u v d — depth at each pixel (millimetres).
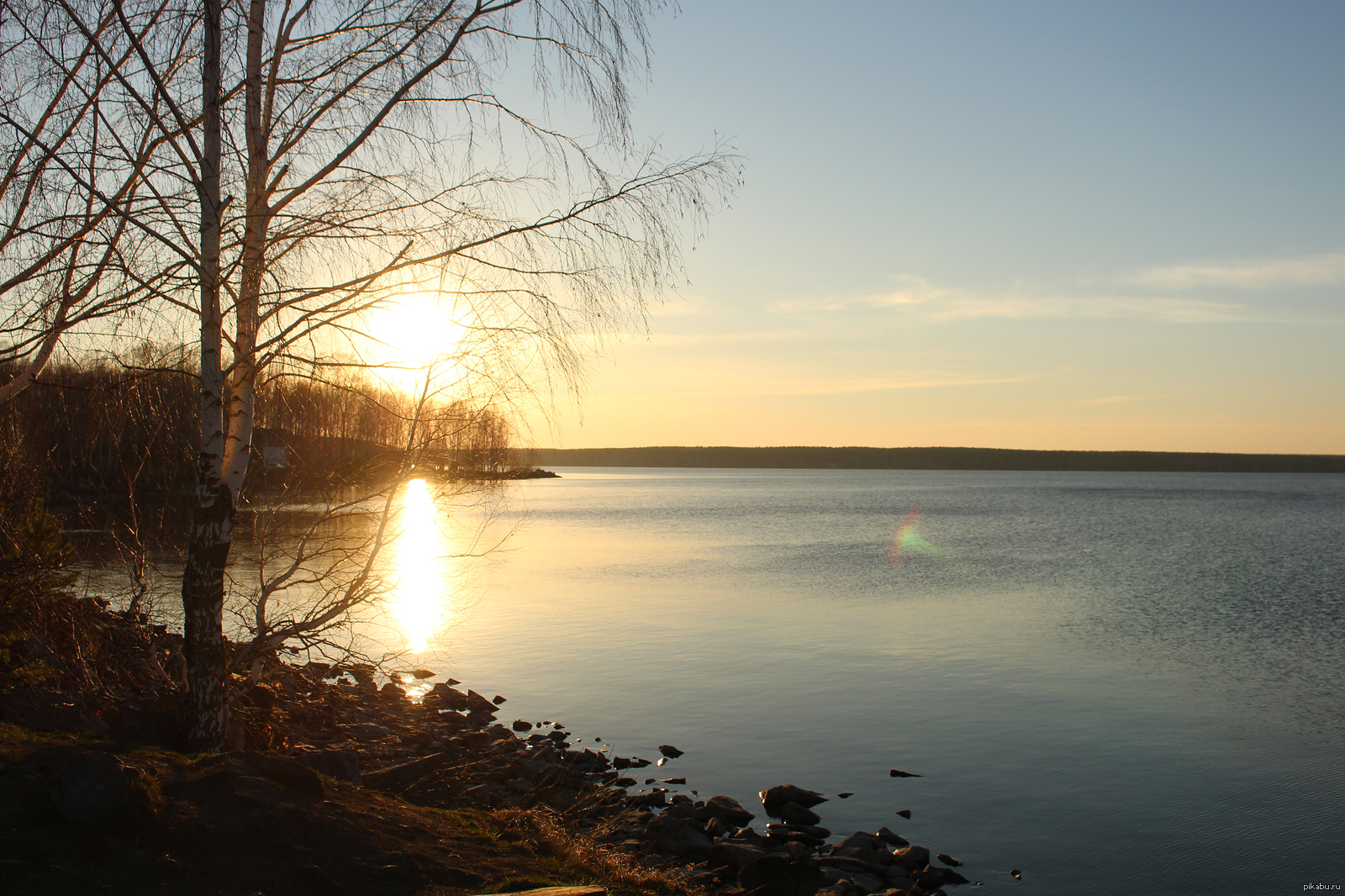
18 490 8609
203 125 7320
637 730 15250
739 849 9508
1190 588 35406
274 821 6039
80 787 5438
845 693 18078
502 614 27406
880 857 10078
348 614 9641
